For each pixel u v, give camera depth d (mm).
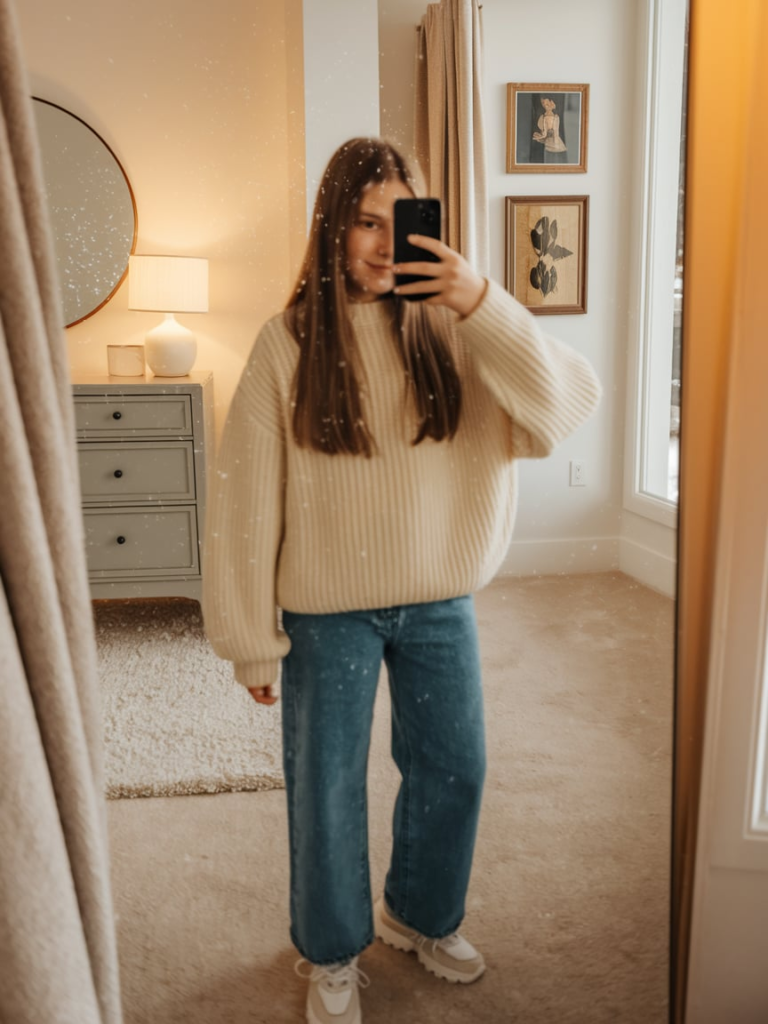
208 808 1368
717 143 1027
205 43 1330
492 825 1450
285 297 1392
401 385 1074
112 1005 626
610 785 1516
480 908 1404
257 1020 1284
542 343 1062
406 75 1387
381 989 1314
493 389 1061
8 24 534
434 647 1142
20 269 536
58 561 585
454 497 1109
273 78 1352
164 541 1429
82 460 1398
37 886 540
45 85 1299
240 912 1339
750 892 1201
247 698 1418
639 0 1416
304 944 1205
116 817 1367
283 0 1338
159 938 1317
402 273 1048
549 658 1542
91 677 632
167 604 1427
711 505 1092
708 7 1000
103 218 1343
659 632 1524
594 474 1531
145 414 1394
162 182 1352
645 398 1489
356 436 1068
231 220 1386
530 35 1375
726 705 1144
